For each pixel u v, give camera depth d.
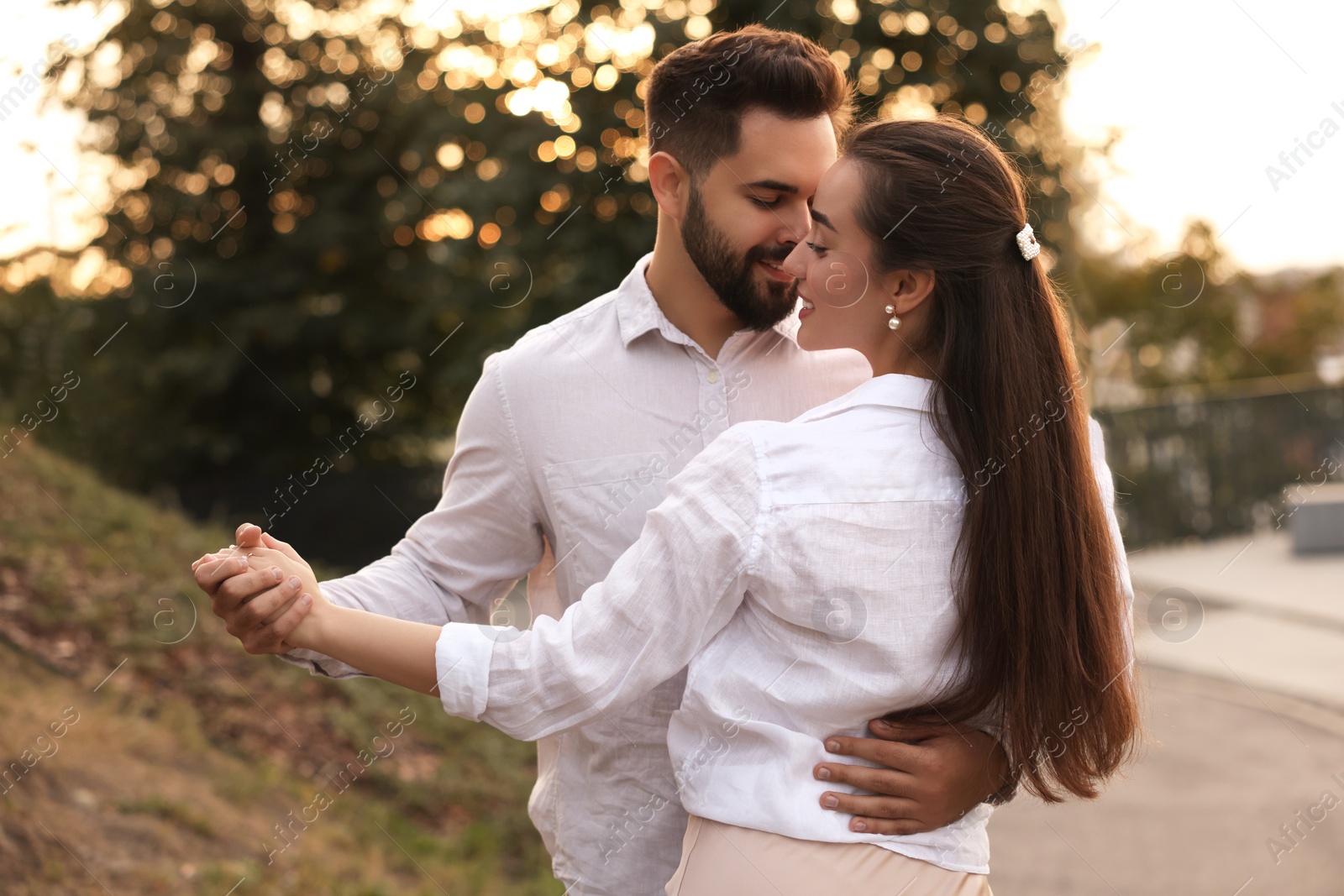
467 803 4.29
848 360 1.92
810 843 1.35
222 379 8.53
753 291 1.75
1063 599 1.38
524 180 6.43
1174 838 3.99
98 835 3.14
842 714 1.37
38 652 4.20
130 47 8.58
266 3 8.77
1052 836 4.11
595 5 6.39
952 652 1.36
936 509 1.36
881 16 6.19
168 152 8.48
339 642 1.46
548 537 1.90
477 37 7.31
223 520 8.43
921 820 1.37
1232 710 5.50
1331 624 7.12
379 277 9.18
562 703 1.41
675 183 1.79
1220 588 8.51
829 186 1.48
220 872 3.20
